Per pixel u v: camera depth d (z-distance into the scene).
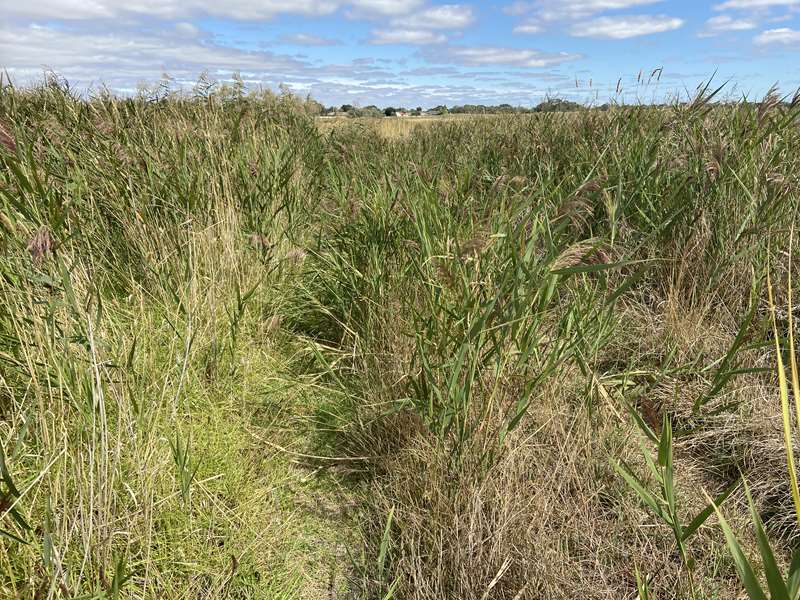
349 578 2.23
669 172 4.14
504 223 2.88
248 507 2.43
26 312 2.31
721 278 3.68
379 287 3.50
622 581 2.08
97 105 4.45
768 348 3.17
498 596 1.99
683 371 3.14
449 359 2.55
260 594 2.08
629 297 3.97
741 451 2.71
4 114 3.90
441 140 8.06
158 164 4.04
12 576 1.64
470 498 2.20
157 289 3.52
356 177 5.15
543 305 2.36
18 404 2.13
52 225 2.67
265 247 4.00
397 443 2.79
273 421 3.05
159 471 2.24
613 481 2.46
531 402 2.61
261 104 6.80
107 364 2.27
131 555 1.96
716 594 1.95
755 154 3.90
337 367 3.59
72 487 2.01
